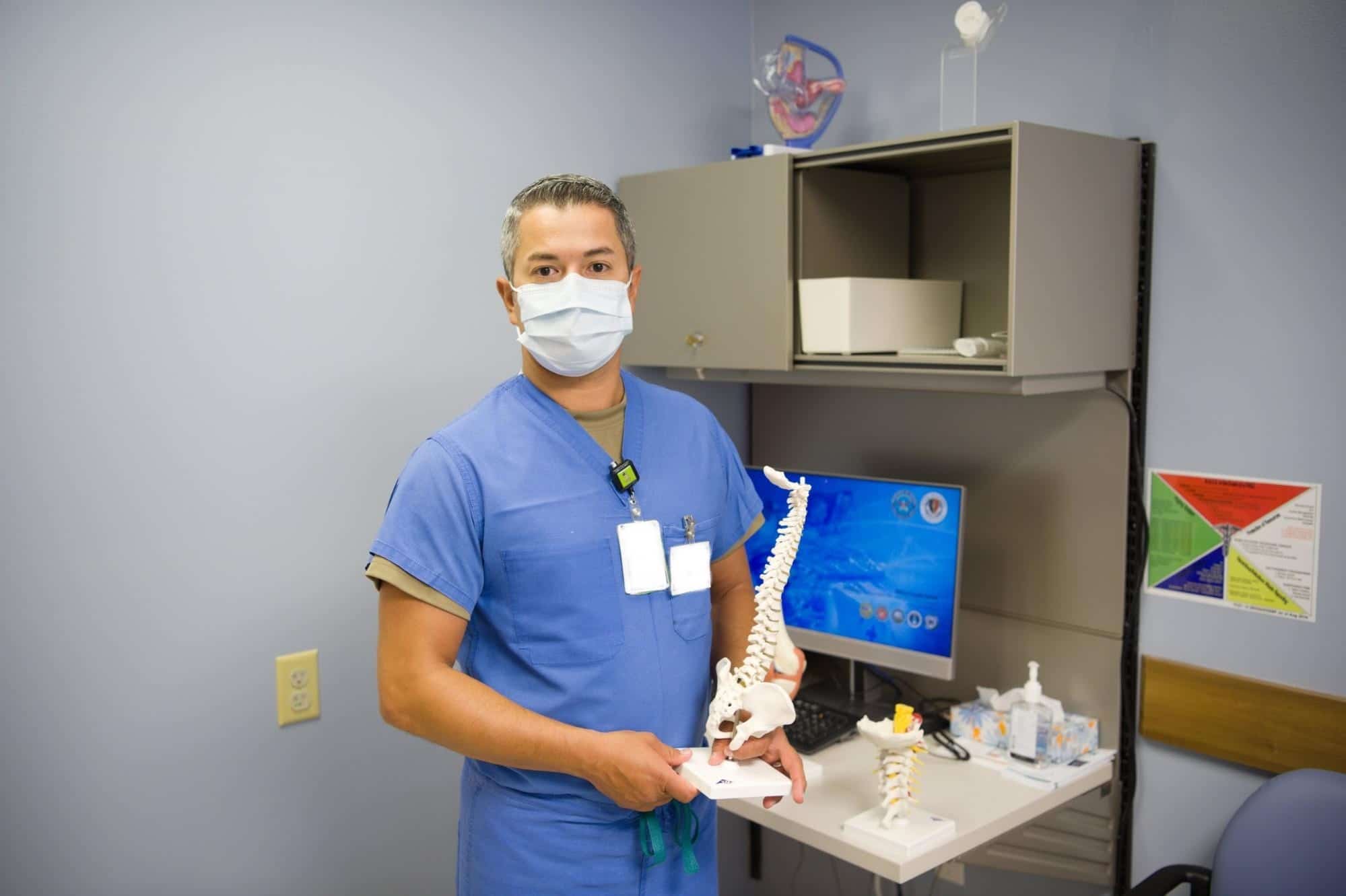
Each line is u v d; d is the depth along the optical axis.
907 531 1.91
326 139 1.78
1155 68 1.76
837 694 2.13
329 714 1.86
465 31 1.93
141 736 1.68
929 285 1.93
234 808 1.78
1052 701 1.81
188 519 1.69
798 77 2.01
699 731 1.41
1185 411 1.77
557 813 1.32
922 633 1.89
